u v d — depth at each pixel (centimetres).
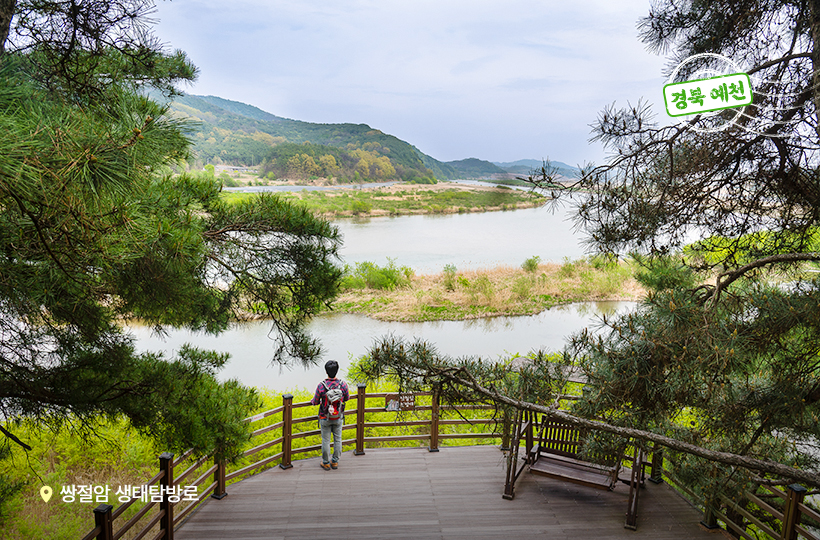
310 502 561
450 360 382
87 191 192
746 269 386
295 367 1309
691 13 414
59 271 273
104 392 388
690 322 342
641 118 375
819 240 429
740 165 418
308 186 12594
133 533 557
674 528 519
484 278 2222
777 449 445
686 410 569
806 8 367
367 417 850
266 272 549
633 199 402
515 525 522
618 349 357
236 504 554
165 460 443
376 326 1747
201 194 501
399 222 5862
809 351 384
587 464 576
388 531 508
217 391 482
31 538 505
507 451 691
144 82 406
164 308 415
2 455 463
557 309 2044
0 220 232
